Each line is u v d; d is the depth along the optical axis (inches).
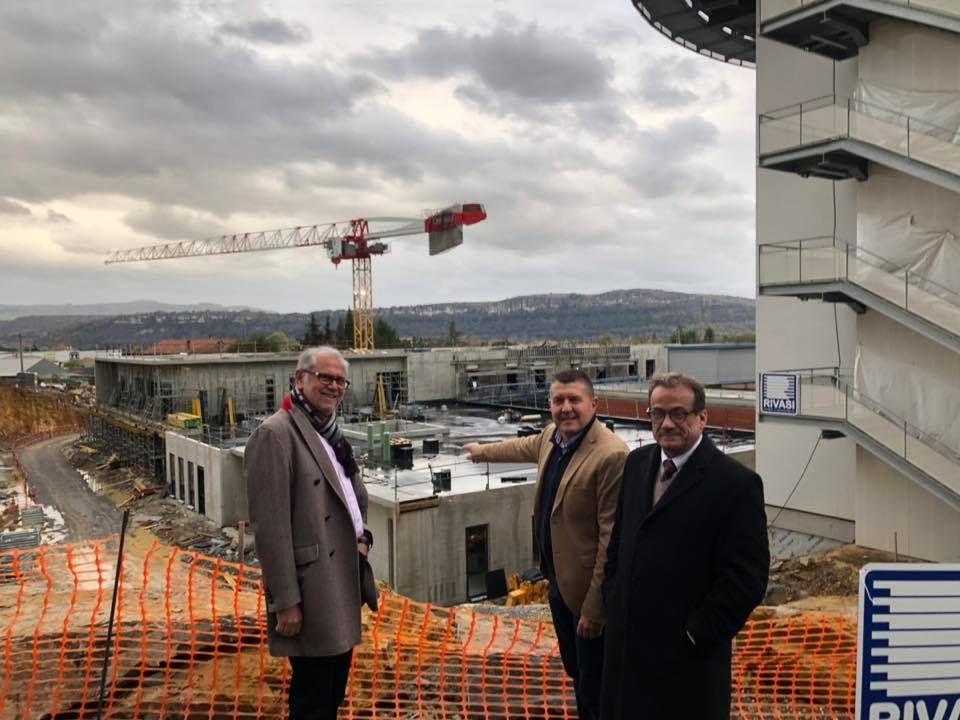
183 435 1731.1
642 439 1390.3
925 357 577.3
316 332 4923.7
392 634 252.7
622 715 146.8
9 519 1540.4
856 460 635.5
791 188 713.0
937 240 554.6
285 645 150.9
